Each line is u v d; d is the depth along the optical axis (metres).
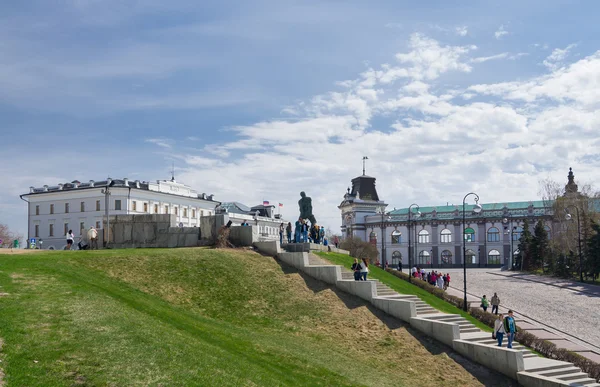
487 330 39.31
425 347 30.25
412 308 32.38
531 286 77.31
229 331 26.89
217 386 18.02
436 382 26.58
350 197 168.62
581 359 30.86
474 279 90.31
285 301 33.41
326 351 27.47
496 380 27.78
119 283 30.03
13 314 19.41
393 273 75.81
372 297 34.31
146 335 20.47
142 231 43.81
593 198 100.81
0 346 16.67
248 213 158.88
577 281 82.94
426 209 165.12
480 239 148.50
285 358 24.44
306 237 49.22
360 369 25.77
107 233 44.56
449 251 151.88
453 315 35.41
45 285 24.02
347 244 111.31
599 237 84.50
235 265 36.50
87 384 15.77
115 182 111.56
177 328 23.78
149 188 114.38
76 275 28.02
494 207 157.25
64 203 111.75
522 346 33.06
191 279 33.28
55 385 15.24
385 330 31.48
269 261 38.62
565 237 98.12
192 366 18.98
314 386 21.75
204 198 133.00
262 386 19.41
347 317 32.41
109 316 21.41
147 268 33.22
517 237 145.00
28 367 15.84
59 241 111.25
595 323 48.09
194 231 42.88
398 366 27.66
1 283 23.11
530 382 26.91
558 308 56.31
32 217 115.06
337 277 36.25
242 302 32.25
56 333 18.55
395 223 158.62
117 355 18.03
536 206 153.00
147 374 17.33
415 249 155.38
